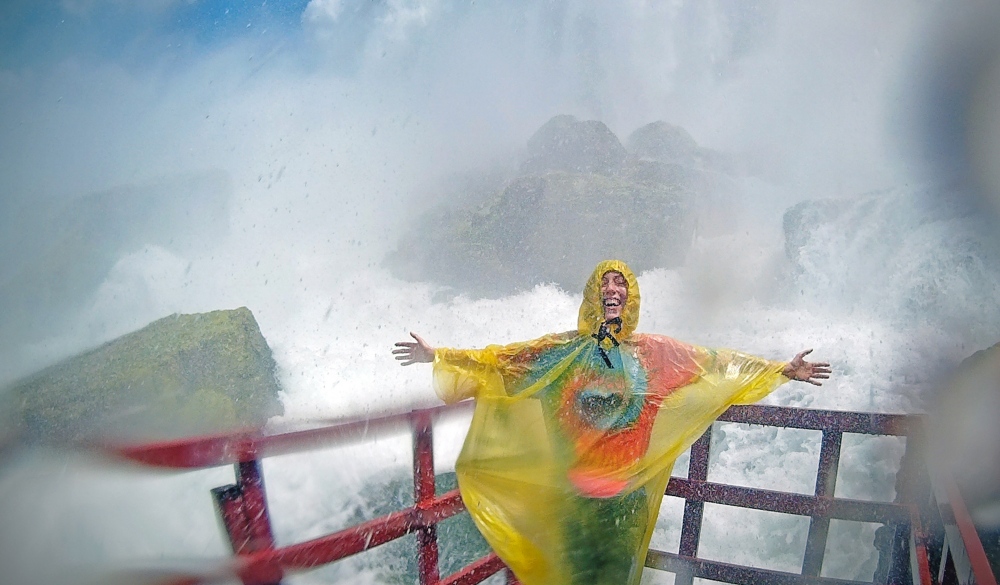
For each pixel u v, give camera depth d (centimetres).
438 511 304
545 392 336
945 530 288
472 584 317
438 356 343
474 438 334
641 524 327
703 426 334
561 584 316
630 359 339
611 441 328
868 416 335
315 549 252
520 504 322
